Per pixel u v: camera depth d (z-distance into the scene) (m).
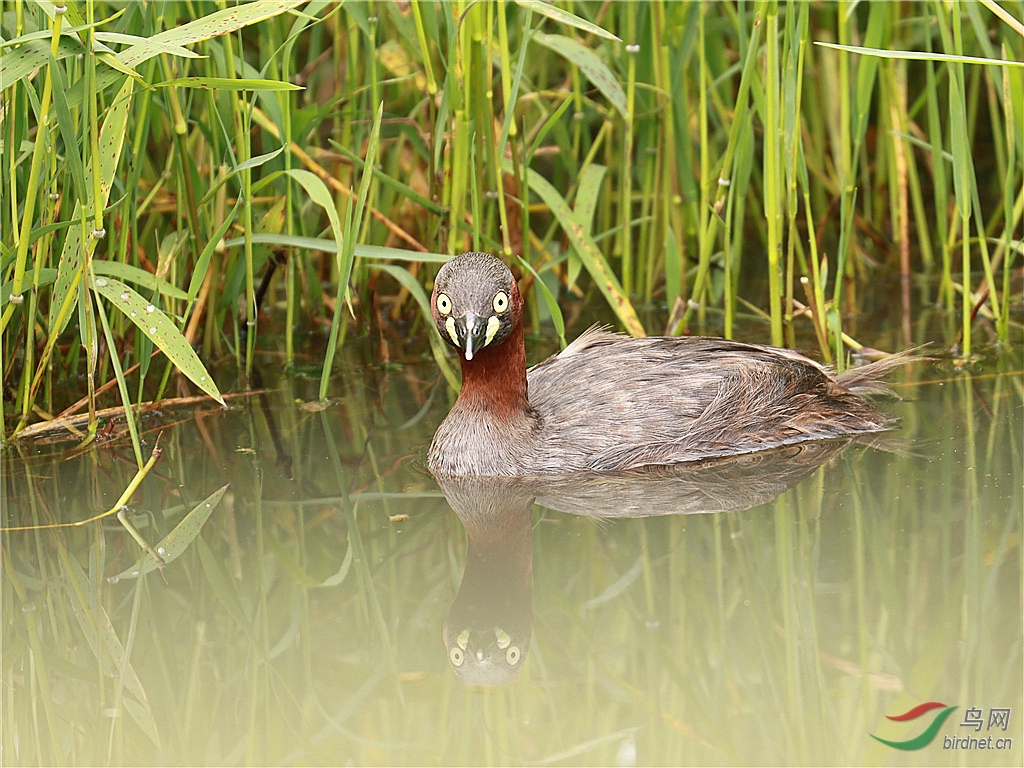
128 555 8.94
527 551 8.77
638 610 7.96
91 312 10.12
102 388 11.10
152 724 7.08
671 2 12.95
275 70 12.01
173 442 10.85
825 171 15.59
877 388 11.23
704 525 9.02
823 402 10.73
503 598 8.25
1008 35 13.44
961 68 10.86
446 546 8.97
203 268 10.63
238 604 8.28
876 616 7.71
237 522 9.38
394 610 8.18
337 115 13.20
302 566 8.78
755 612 7.85
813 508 9.18
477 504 9.59
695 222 14.27
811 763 6.55
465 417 10.19
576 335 13.43
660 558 8.57
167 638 7.89
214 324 12.80
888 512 9.00
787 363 10.75
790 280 11.88
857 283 14.76
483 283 9.74
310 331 13.81
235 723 7.05
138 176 11.12
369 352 13.22
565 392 10.53
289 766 6.67
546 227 15.73
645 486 9.79
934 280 14.65
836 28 14.97
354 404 11.75
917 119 16.22
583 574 8.42
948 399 11.10
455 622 8.00
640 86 12.87
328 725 6.97
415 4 11.41
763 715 6.93
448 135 12.35
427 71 11.79
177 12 11.62
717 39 14.25
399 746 6.77
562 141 14.01
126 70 8.73
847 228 11.55
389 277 15.20
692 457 10.25
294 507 9.62
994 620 7.57
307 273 13.52
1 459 10.45
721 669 7.34
